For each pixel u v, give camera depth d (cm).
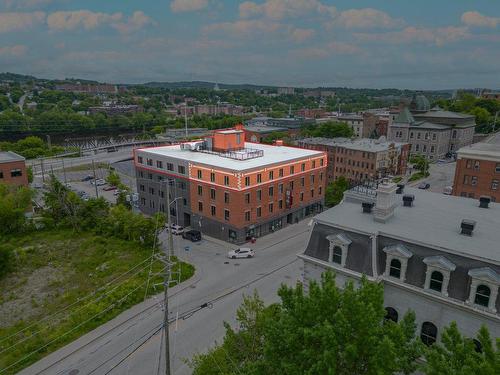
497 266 2122
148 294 4134
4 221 5997
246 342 2369
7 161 7075
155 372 2948
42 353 3172
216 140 6981
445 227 2680
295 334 1667
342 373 1591
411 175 10606
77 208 6300
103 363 3062
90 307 3784
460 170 6681
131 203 7769
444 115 14112
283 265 4906
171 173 6519
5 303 4031
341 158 10419
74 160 13212
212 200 5912
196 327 3544
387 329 1719
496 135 7981
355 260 2616
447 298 2255
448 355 1532
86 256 5225
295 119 18638
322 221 2855
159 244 5534
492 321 2123
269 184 6019
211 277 4575
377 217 2789
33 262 5016
